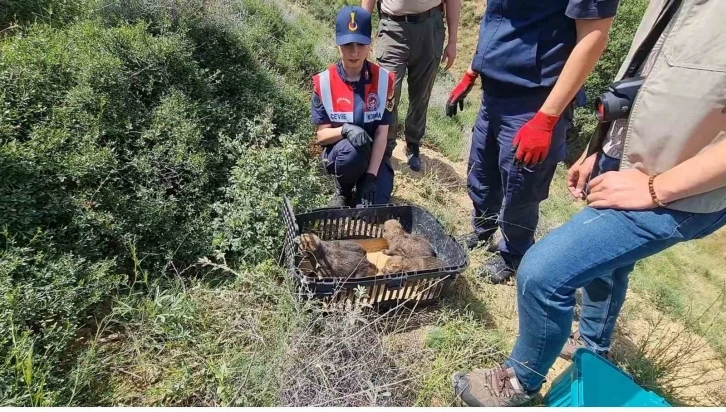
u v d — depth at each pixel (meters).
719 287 6.45
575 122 9.61
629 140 1.89
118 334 2.56
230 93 4.33
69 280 2.45
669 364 3.05
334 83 3.49
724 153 1.54
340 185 3.79
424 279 2.88
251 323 2.60
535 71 2.75
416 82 4.49
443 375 2.55
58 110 3.08
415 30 4.15
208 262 2.81
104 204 2.89
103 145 3.20
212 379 2.38
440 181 4.80
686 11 1.69
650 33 2.01
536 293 2.00
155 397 2.32
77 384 2.21
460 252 3.09
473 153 3.40
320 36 8.15
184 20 4.36
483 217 3.63
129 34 3.76
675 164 1.76
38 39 3.55
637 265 5.97
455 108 3.51
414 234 3.55
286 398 2.29
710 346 3.80
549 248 1.96
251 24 6.19
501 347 2.87
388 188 3.87
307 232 3.35
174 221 3.09
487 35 2.90
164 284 2.85
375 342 2.60
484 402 2.37
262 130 3.93
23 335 2.15
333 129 3.55
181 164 3.29
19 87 3.12
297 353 2.40
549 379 2.77
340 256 3.06
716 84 1.59
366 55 3.41
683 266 6.72
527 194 3.02
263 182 3.38
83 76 3.33
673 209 1.76
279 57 5.71
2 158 2.61
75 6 4.50
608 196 1.86
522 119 2.88
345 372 2.40
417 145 4.90
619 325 3.46
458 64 13.44
